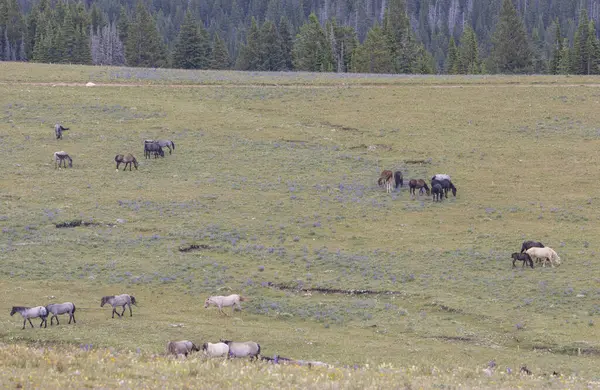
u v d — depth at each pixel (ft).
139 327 113.29
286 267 146.92
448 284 137.49
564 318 121.29
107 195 188.55
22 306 122.21
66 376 65.72
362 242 162.30
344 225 172.24
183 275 141.18
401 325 119.44
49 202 182.19
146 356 80.69
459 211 181.27
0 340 105.70
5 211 173.78
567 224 172.76
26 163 211.41
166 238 161.17
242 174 208.13
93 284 135.64
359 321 121.70
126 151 224.74
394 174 200.03
